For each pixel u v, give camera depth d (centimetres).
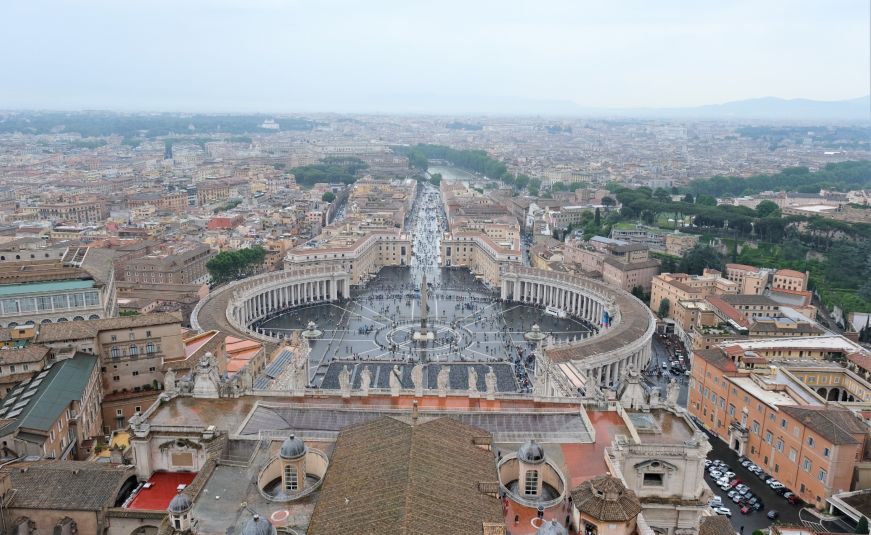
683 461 9444
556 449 9831
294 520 7931
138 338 15375
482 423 10469
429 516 6894
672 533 9544
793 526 11769
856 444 13588
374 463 8088
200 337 17888
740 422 16738
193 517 7875
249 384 13438
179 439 10181
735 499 14138
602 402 11394
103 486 9769
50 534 9438
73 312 18112
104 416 14938
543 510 8231
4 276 17812
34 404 12481
